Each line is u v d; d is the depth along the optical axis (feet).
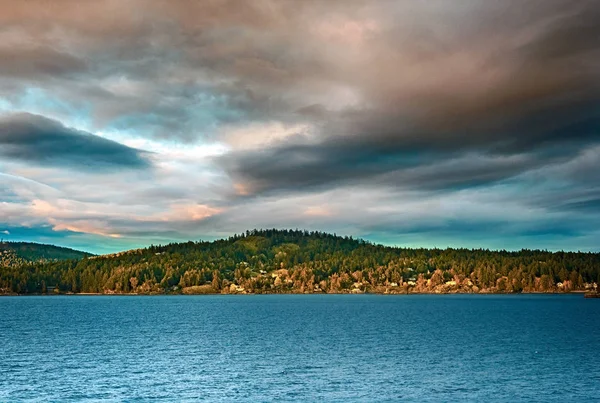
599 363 223.71
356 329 392.27
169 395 170.19
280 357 247.50
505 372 204.85
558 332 356.79
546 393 170.40
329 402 161.27
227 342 311.06
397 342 305.32
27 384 186.29
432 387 179.63
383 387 180.24
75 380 193.16
